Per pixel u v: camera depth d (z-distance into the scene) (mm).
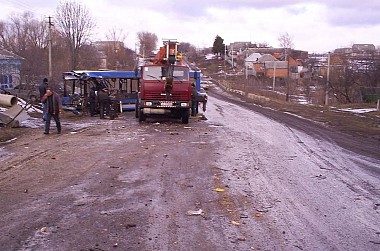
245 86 64812
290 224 6371
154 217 6473
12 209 6762
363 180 9359
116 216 6484
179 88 19672
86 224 6133
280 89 64812
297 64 89312
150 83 19672
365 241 5809
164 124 19797
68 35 54094
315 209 7141
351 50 67750
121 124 19609
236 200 7453
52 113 15578
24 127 17609
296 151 12992
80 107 24359
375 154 13078
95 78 24469
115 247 5367
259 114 28469
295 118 25922
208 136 15688
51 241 5520
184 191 7922
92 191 7816
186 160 10828
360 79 44594
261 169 10070
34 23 63531
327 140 16031
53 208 6828
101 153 11617
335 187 8633
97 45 89875
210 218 6492
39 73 43531
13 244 5418
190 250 5336
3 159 10680
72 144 13195
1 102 18031
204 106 29297
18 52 56875
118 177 8891
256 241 5680
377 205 7484
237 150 12664
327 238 5871
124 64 83750
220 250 5359
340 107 36812
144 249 5328
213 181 8719
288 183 8812
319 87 54562
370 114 29219
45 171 9367
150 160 10727
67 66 53156
